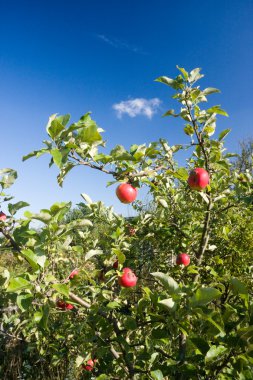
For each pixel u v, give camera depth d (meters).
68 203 0.68
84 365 0.96
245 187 1.17
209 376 0.54
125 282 0.83
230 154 1.08
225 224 1.38
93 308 0.77
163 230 1.25
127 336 0.86
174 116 0.94
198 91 0.90
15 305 1.32
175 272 1.12
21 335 1.37
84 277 0.88
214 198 1.10
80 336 0.96
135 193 0.84
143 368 0.76
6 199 0.78
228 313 0.56
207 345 0.53
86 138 0.67
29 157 0.65
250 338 0.49
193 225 1.32
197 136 0.96
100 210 1.17
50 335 1.16
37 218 0.67
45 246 0.71
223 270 1.27
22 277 0.64
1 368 1.33
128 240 1.17
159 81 0.93
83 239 1.09
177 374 0.66
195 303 0.52
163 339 0.69
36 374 1.34
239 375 0.50
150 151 0.81
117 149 0.74
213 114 0.96
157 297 0.63
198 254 1.14
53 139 0.66
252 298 0.92
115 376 0.85
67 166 0.68
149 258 1.37
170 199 1.31
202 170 0.97
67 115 0.65
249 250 1.34
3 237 0.77
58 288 0.61
